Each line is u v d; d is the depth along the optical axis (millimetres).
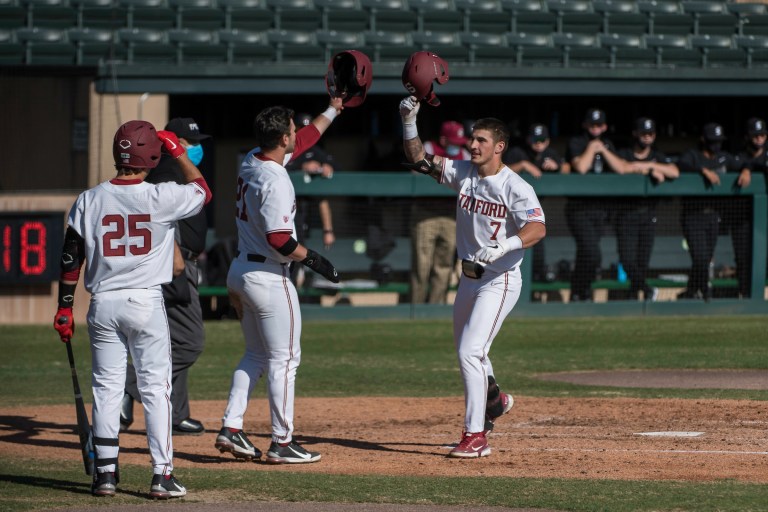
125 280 18234
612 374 35438
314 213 49594
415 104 22562
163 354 18547
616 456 22266
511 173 22078
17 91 51781
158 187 18312
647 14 64562
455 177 22641
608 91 55656
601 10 65188
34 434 25734
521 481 19703
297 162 49000
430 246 50375
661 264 51469
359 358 39875
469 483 19547
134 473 20812
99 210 18234
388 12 63344
